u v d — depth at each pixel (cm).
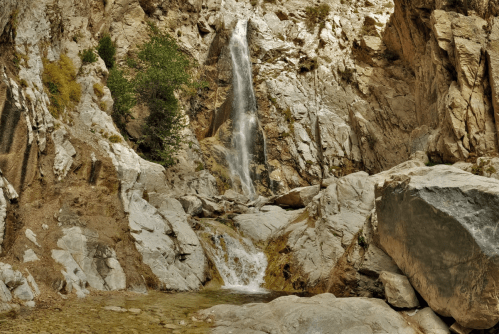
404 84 2575
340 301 776
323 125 2742
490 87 1667
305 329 690
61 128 1165
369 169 2494
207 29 2881
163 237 1181
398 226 844
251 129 2831
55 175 1062
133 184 1268
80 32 1591
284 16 3359
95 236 1009
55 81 1314
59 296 805
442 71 1903
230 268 1368
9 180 918
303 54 3108
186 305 891
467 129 1662
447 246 697
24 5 1248
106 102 1512
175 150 2120
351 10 3281
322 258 1259
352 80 2820
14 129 948
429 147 1788
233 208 1808
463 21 1808
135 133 2038
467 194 689
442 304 704
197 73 2712
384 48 2783
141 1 2538
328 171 2617
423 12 2156
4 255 802
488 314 619
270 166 2775
